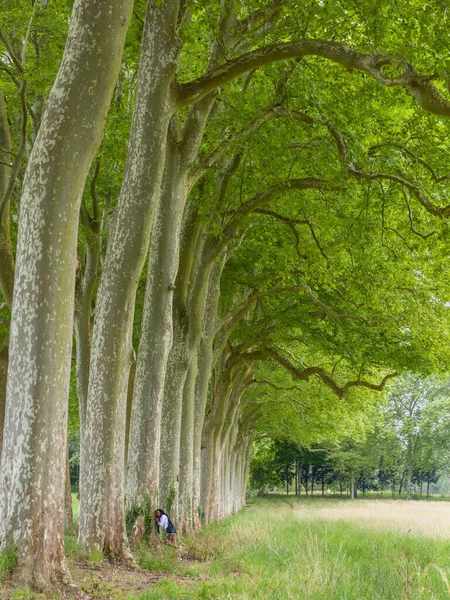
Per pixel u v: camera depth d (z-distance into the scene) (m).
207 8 14.58
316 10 12.87
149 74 12.84
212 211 18.41
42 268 8.47
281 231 20.80
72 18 8.77
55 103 8.61
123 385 12.47
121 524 12.11
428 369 21.91
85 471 12.07
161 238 15.24
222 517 36.41
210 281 21.62
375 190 17.28
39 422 8.35
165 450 17.44
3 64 14.20
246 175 17.80
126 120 17.48
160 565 12.33
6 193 13.36
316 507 52.25
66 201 8.62
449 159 16.25
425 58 12.62
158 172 12.81
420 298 21.47
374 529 24.23
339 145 14.88
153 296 15.16
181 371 17.75
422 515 35.09
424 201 15.21
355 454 81.88
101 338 12.39
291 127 16.20
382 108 15.97
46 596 7.88
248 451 61.03
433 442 81.56
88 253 18.52
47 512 8.35
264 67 15.35
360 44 13.62
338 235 19.11
